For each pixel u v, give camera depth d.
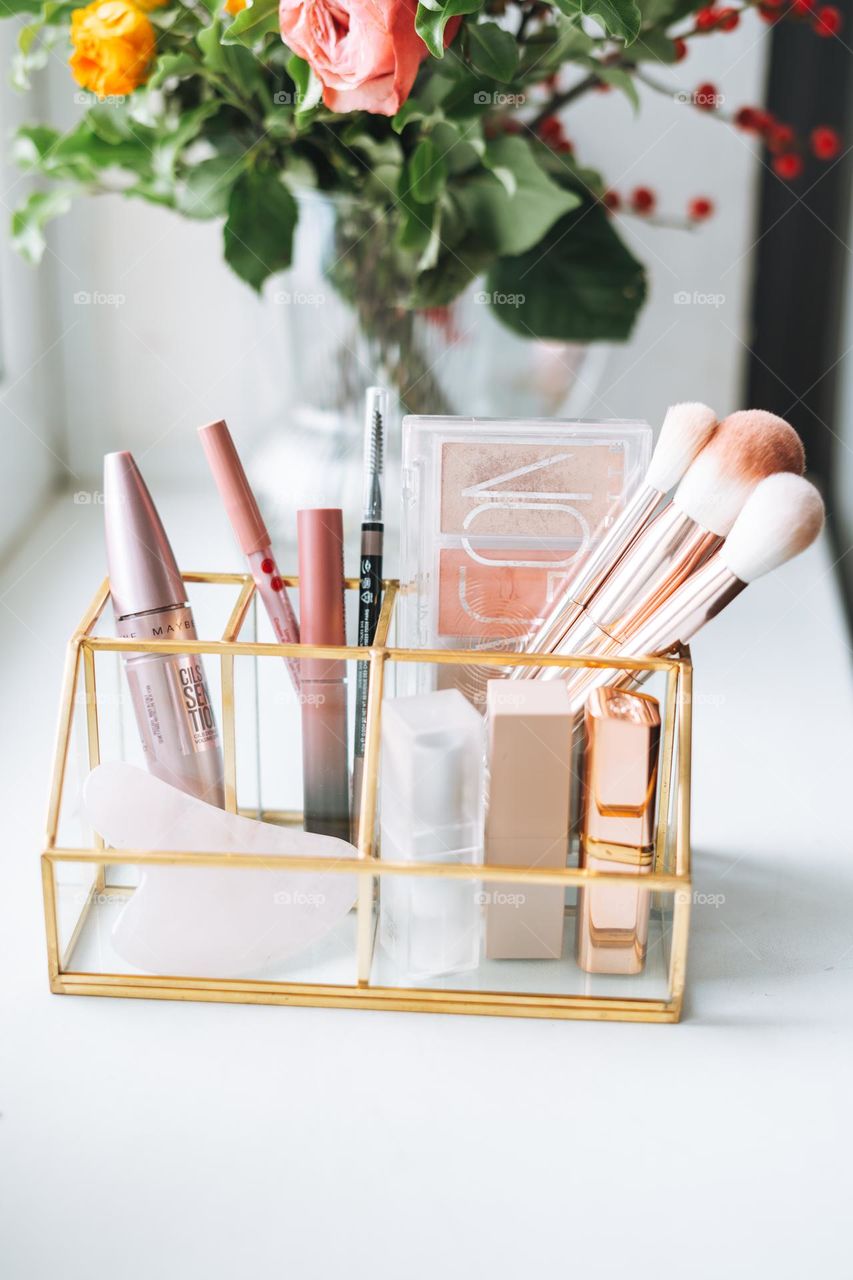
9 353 0.88
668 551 0.44
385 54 0.55
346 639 0.51
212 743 0.48
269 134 0.66
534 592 0.49
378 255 0.69
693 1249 0.36
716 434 0.44
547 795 0.43
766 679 0.72
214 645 0.45
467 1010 0.44
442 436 0.47
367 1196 0.37
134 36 0.60
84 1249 0.35
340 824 0.49
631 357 1.11
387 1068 0.42
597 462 0.48
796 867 0.54
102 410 1.02
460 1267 0.35
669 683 0.47
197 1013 0.45
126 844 0.44
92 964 0.46
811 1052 0.44
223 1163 0.39
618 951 0.45
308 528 0.47
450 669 0.50
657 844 0.49
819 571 0.86
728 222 1.07
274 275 0.69
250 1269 0.35
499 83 0.64
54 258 0.98
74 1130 0.40
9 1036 0.43
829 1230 0.37
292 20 0.56
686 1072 0.43
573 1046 0.44
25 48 0.66
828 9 0.93
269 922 0.45
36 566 0.83
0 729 0.64
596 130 1.05
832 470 1.04
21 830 0.56
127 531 0.46
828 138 0.86
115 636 0.48
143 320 0.99
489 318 0.74
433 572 0.49
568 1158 0.39
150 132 0.68
